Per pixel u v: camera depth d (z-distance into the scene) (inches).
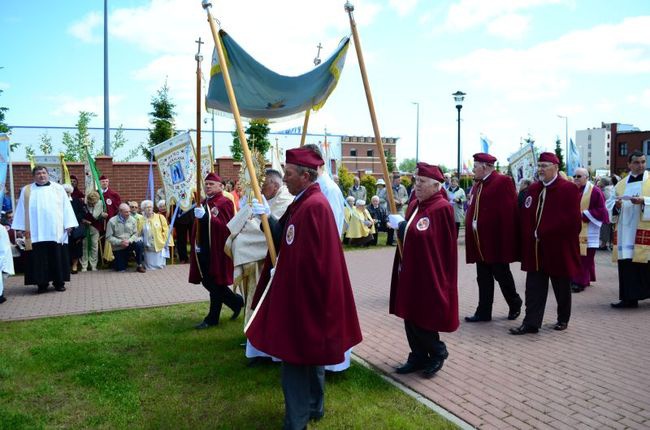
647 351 210.1
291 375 134.8
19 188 529.0
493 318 265.9
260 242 210.8
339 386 176.4
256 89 202.8
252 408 159.8
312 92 212.1
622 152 1669.5
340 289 132.0
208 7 171.9
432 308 175.2
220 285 242.1
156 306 293.3
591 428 145.0
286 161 142.1
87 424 150.5
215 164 635.5
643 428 144.5
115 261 415.2
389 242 588.1
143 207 428.8
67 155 741.9
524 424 147.6
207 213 241.9
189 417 154.2
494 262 250.5
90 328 247.6
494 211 249.6
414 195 202.7
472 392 170.7
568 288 238.1
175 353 208.7
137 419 153.5
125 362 198.8
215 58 190.5
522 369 191.0
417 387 175.6
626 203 281.0
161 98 695.1
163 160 377.4
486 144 578.2
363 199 634.8
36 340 228.7
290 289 131.0
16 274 406.9
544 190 234.1
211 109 212.2
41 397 169.2
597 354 206.7
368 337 235.0
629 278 280.4
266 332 132.7
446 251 178.1
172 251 455.2
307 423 136.9
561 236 229.8
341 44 201.6
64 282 339.6
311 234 130.2
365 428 145.9
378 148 179.9
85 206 408.8
